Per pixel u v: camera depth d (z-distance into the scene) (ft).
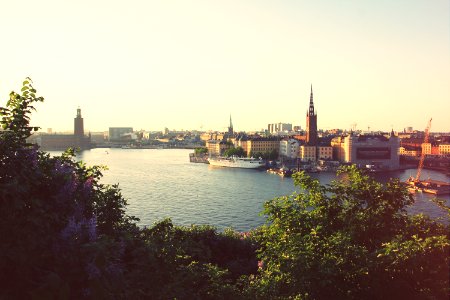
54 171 40.09
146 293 38.91
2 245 31.14
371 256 49.47
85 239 35.70
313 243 55.72
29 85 41.63
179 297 41.37
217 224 304.09
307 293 49.11
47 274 32.42
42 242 33.22
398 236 52.95
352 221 60.64
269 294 52.90
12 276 32.07
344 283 49.65
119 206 48.52
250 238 136.15
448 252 48.70
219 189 490.49
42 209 35.14
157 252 42.73
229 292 50.80
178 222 308.81
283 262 53.72
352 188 65.05
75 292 33.01
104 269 33.24
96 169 49.37
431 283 47.47
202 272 49.80
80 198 39.63
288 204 66.44
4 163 36.11
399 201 62.54
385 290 48.03
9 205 33.09
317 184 67.36
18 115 40.40
